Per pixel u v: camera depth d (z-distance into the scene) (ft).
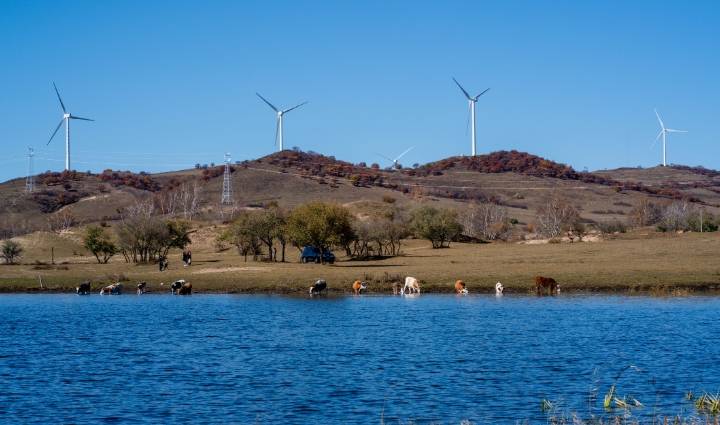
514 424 86.94
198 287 284.00
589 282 268.62
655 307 208.74
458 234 490.08
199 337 159.43
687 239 422.00
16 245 418.31
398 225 448.65
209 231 507.71
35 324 185.88
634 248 384.06
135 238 392.68
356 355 133.90
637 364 121.39
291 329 171.22
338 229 365.81
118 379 114.42
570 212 555.28
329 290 275.59
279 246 468.75
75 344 150.61
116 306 232.32
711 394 96.12
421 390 104.32
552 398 99.09
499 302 230.48
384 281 285.64
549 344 143.43
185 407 96.73
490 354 132.77
